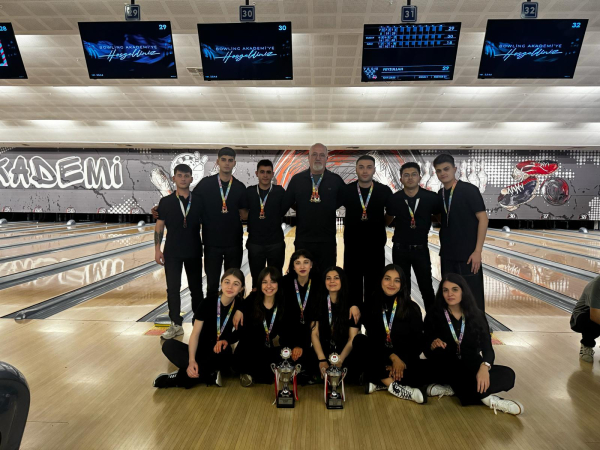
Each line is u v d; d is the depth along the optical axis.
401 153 13.03
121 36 3.77
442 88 8.06
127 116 9.95
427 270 2.76
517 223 14.77
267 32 3.70
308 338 2.26
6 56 3.88
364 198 2.76
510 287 4.67
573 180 12.98
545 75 3.71
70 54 6.36
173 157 13.50
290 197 2.84
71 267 5.68
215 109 9.34
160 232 3.03
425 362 2.13
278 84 7.24
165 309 3.69
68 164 13.59
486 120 9.88
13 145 13.00
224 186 2.86
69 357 2.53
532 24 3.56
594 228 13.52
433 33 3.66
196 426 1.77
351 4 4.59
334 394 1.93
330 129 11.52
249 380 2.16
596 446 1.63
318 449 1.60
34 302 3.85
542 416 1.87
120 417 1.84
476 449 1.61
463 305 2.04
